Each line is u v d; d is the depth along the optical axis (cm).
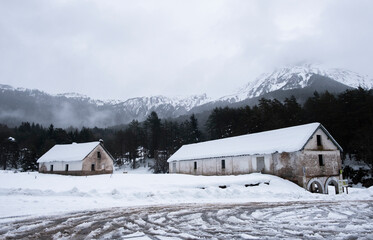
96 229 945
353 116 5469
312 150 3106
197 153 4619
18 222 1048
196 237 844
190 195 1997
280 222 1084
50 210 1335
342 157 5797
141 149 9738
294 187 2869
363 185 4716
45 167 5944
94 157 5625
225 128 8106
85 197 1828
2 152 9231
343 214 1283
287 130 3591
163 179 3045
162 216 1205
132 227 980
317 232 911
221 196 2036
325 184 3125
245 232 910
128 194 1914
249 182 2738
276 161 3262
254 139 3938
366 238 834
